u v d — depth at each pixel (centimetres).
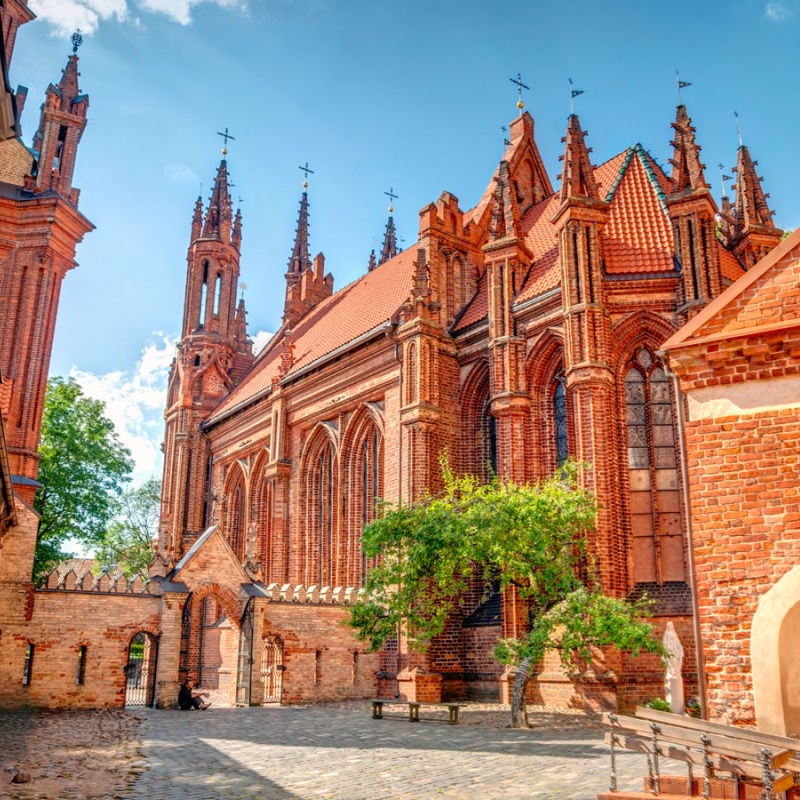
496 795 1390
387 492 4000
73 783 1473
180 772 1628
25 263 4231
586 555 2919
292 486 4875
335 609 3816
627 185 3759
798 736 1293
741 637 1352
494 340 3641
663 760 1753
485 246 3766
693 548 1420
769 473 1385
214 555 3625
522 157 4859
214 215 6881
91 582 3400
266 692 3800
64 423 5850
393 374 4088
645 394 3272
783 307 1437
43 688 3192
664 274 3269
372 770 1658
